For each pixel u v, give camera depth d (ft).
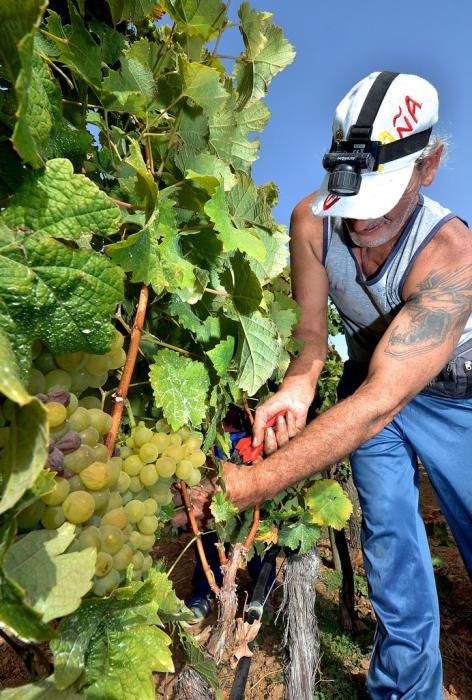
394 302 8.05
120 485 3.02
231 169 4.33
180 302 3.94
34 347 2.43
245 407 6.47
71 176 2.34
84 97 3.29
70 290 2.29
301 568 9.54
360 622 14.61
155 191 2.85
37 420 1.68
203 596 11.25
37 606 2.06
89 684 2.42
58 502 2.36
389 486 9.25
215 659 4.77
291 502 9.25
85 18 3.52
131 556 2.77
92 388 3.19
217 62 4.32
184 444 3.68
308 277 8.57
